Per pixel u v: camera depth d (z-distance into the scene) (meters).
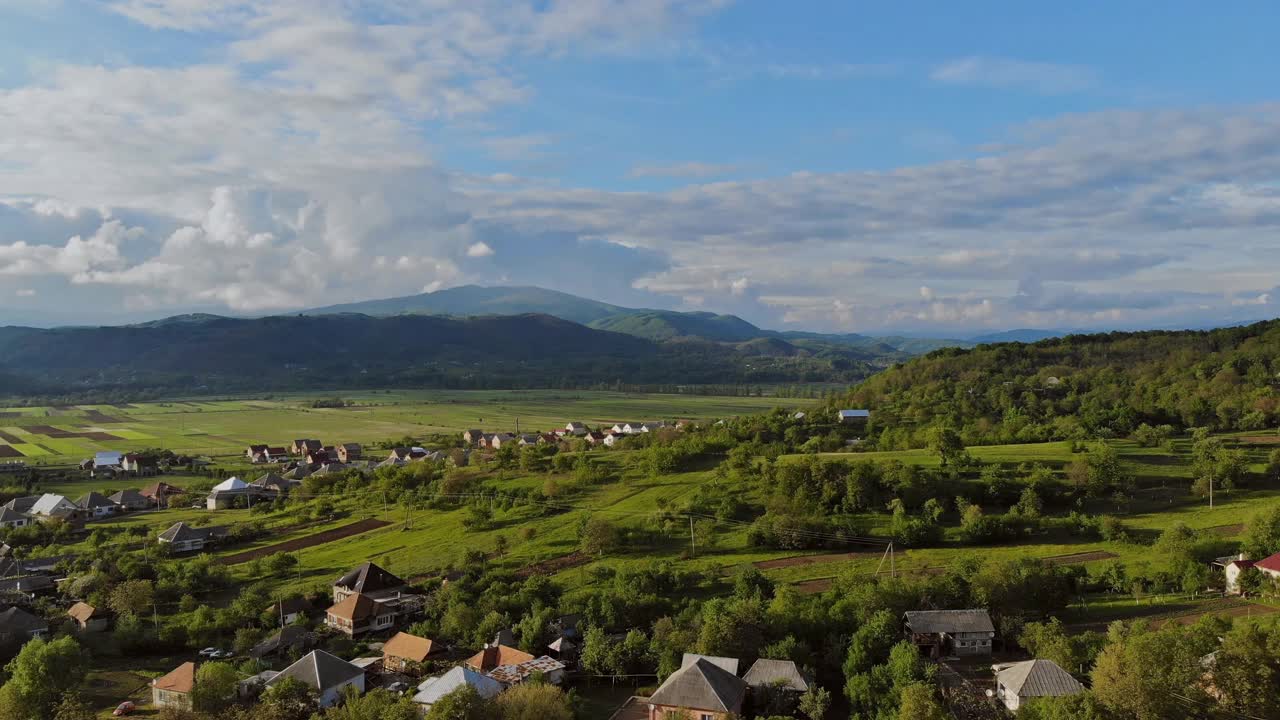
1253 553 118.00
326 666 98.44
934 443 195.38
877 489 167.75
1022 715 74.81
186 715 87.38
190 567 145.62
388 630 125.69
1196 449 189.62
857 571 132.50
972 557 136.62
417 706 85.50
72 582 142.38
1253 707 71.88
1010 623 100.62
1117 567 119.38
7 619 120.94
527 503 186.00
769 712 86.19
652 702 85.25
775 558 143.12
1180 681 73.06
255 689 97.44
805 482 169.88
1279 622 83.38
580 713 89.38
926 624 100.12
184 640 120.12
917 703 75.06
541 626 110.31
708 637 98.25
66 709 92.00
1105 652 80.06
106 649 116.19
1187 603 108.69
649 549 151.88
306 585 144.50
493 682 93.19
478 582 134.75
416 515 190.50
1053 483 166.88
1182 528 130.38
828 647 98.38
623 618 113.62
